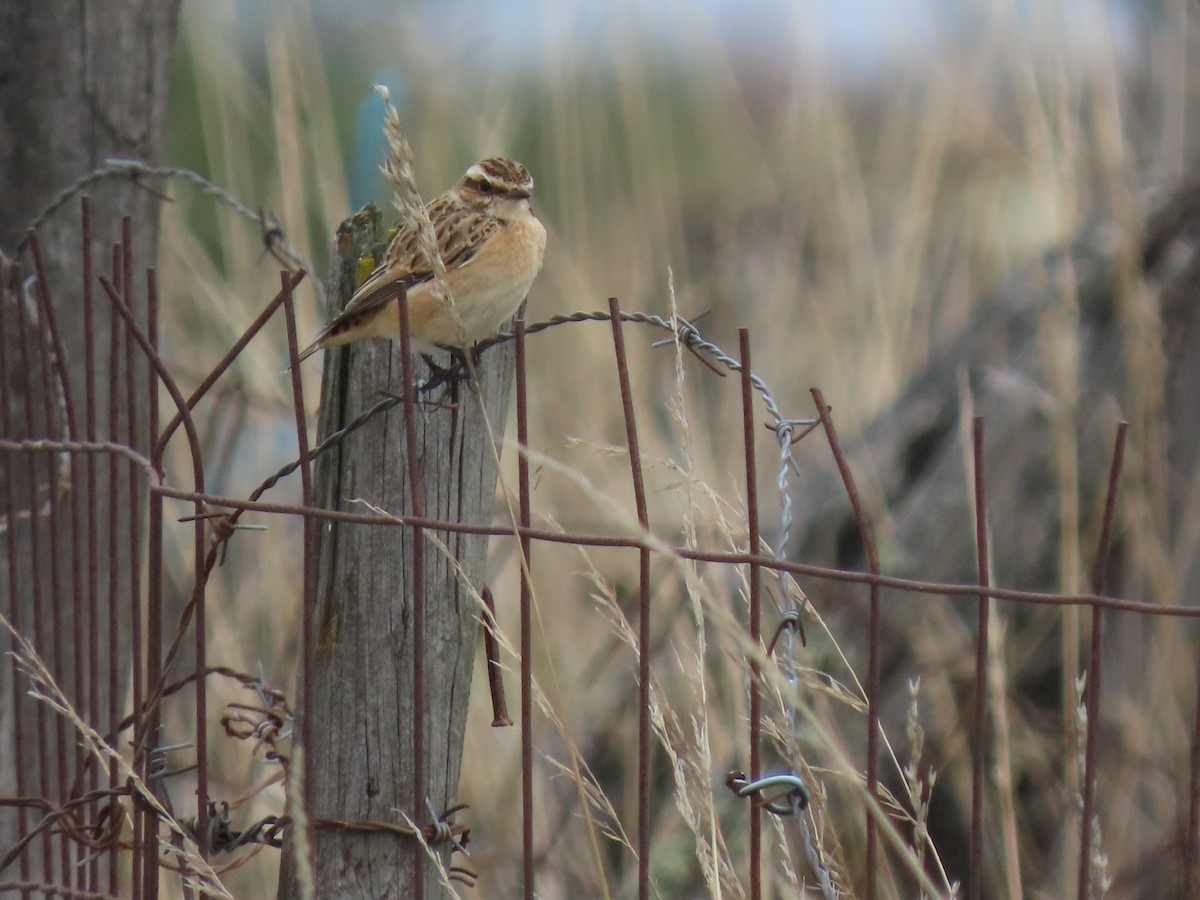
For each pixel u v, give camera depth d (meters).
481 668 10.08
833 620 9.95
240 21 13.98
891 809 7.97
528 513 5.09
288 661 9.85
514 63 12.77
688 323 5.81
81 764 6.54
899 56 13.31
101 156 8.44
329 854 5.75
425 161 11.62
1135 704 9.40
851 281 12.82
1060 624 9.84
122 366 8.55
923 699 9.60
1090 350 10.20
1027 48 10.42
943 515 10.24
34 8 8.30
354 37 14.20
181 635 5.64
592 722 10.33
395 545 5.68
